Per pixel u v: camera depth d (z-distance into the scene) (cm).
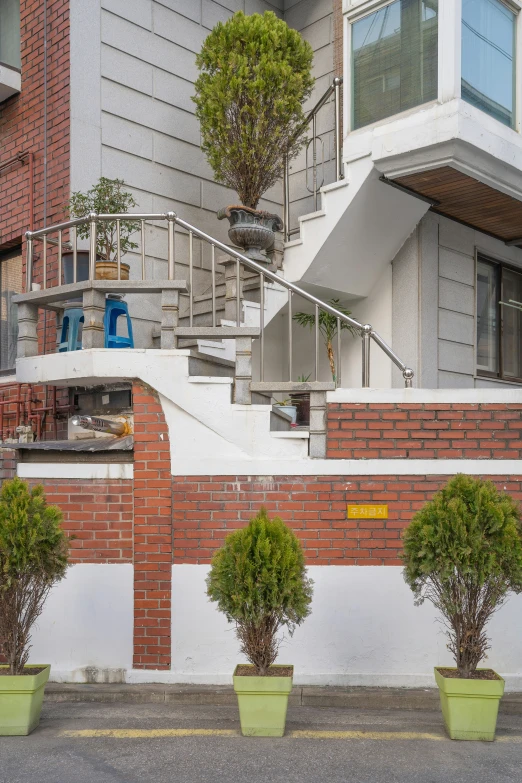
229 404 562
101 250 673
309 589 467
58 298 613
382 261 772
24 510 480
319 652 548
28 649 493
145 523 565
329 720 496
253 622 458
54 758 426
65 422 688
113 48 751
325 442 561
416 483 555
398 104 678
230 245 845
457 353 805
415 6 668
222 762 420
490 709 456
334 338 827
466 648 464
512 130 703
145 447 568
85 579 566
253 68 711
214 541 559
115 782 393
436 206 756
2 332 791
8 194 768
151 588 561
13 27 786
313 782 393
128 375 562
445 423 558
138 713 507
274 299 726
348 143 707
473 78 669
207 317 713
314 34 907
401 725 486
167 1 806
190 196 813
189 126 818
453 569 452
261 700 460
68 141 707
